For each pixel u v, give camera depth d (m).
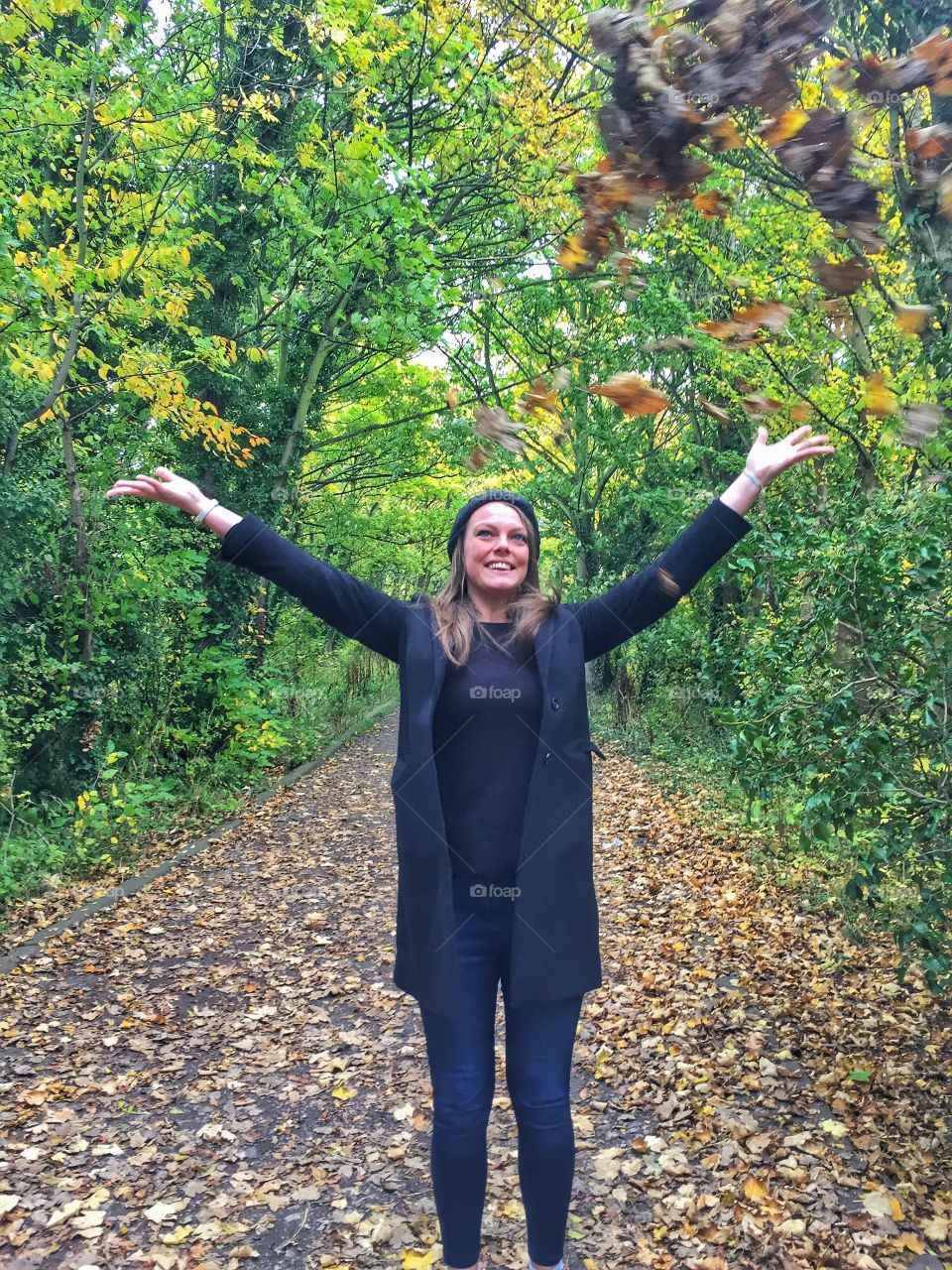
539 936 1.95
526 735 2.04
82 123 8.45
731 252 8.05
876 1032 4.15
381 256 10.27
